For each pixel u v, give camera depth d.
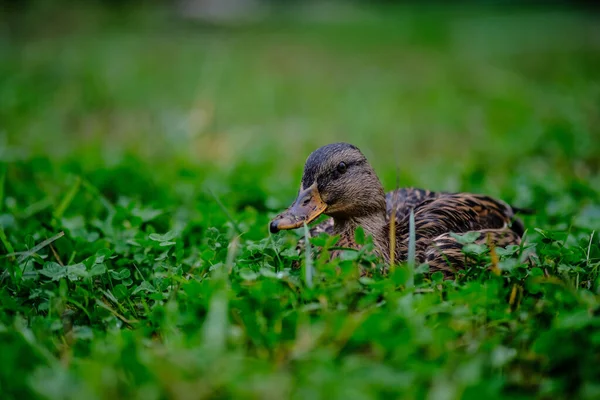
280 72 19.72
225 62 20.05
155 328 5.34
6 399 4.42
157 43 23.61
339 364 4.65
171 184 9.60
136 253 6.82
